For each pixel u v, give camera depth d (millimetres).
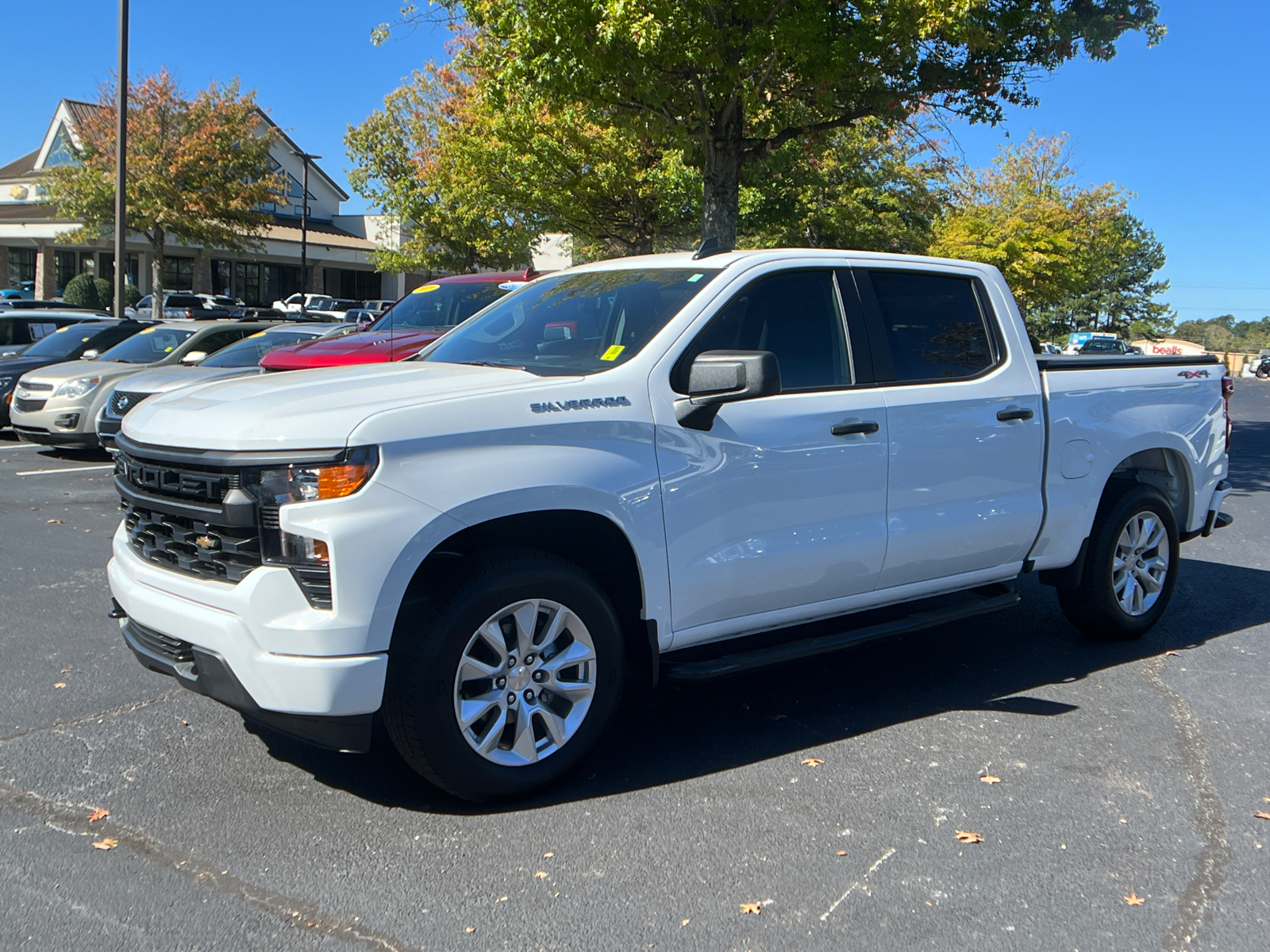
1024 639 5820
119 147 20969
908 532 4551
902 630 4586
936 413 4641
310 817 3574
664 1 10805
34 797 3691
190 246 41500
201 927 2898
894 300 4742
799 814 3645
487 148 21703
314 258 49250
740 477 4059
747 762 4090
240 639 3324
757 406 4148
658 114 12875
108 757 4043
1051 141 48938
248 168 37250
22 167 53906
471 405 3537
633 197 21781
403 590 3340
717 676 4023
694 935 2898
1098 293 71938
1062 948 2857
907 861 3322
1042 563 5180
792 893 3117
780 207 22609
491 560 3568
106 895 3053
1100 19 12758
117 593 3861
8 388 14422
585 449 3699
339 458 3283
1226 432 6148
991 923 2977
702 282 4297
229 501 3346
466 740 3521
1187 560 8031
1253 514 10312
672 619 3969
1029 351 5152
